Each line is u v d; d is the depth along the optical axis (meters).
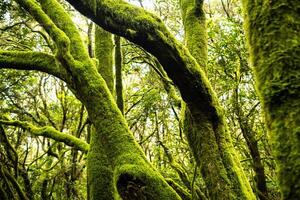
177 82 5.25
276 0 2.14
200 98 5.46
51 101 19.03
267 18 2.15
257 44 2.19
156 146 16.20
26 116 16.67
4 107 13.83
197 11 7.01
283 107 1.99
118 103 10.05
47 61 6.61
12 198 12.37
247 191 5.50
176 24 14.98
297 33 2.06
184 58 5.02
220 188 5.43
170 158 11.59
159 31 4.75
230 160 5.59
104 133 5.62
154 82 15.40
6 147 13.13
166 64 5.03
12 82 12.72
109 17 4.72
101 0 4.68
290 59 2.02
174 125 15.40
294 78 2.00
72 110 18.81
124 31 4.78
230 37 9.84
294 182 1.87
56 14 6.91
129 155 5.32
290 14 2.09
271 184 12.90
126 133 5.60
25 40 12.85
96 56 9.27
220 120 5.75
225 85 10.80
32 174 15.81
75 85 6.03
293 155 1.90
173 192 5.07
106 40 9.34
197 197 9.45
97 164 7.63
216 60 10.62
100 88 5.87
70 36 6.58
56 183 16.03
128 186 5.07
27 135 16.91
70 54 6.10
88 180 7.66
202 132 5.68
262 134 12.32
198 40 6.78
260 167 11.30
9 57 6.79
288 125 1.95
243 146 13.69
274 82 2.05
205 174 5.65
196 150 5.82
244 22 2.36
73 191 15.77
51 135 11.02
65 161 17.70
